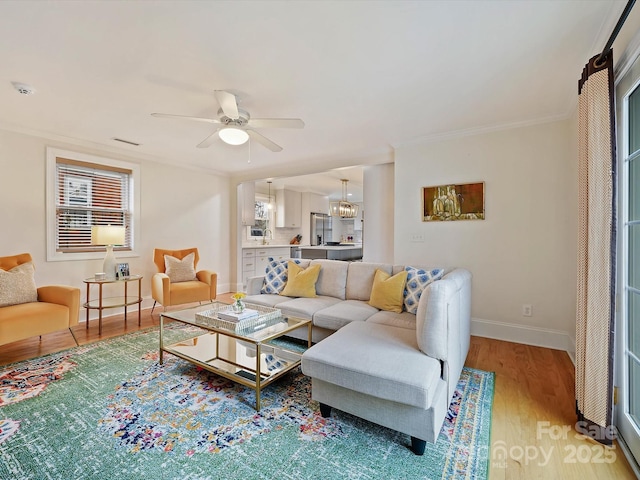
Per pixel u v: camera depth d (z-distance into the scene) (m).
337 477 1.41
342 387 1.75
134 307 4.43
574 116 2.77
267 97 2.60
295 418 1.87
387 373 1.57
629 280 1.69
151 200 4.64
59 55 1.98
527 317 3.17
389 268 3.15
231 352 2.62
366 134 3.57
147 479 1.39
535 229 3.12
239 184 5.84
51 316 2.76
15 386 2.20
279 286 3.57
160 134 3.58
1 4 1.52
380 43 1.87
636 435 1.50
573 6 1.56
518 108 2.84
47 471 1.43
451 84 2.38
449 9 1.58
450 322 1.83
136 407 1.96
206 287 4.30
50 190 3.62
